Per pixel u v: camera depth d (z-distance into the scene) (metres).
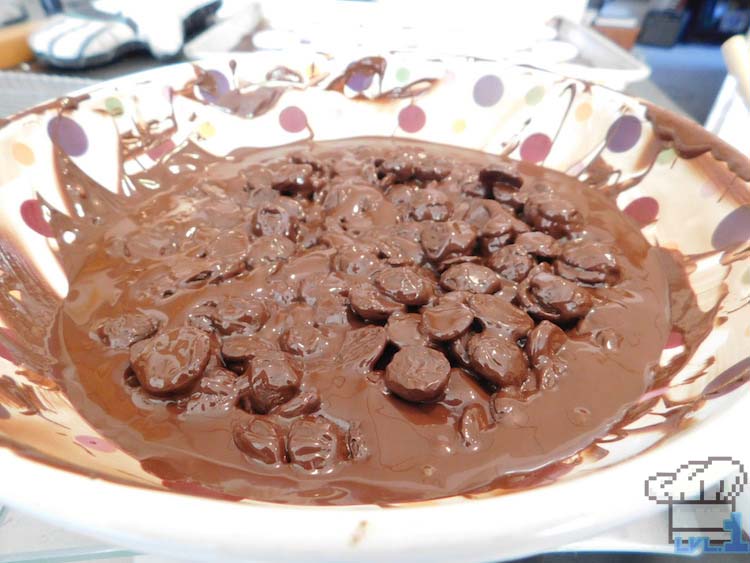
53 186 0.19
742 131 0.27
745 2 0.58
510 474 0.11
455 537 0.08
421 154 0.23
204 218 0.20
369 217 0.19
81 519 0.08
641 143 0.21
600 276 0.16
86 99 0.20
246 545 0.08
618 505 0.09
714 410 0.10
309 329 0.14
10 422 0.11
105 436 0.12
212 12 0.39
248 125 0.25
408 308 0.15
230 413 0.13
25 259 0.17
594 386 0.13
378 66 0.25
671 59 0.56
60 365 0.14
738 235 0.16
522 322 0.14
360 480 0.11
